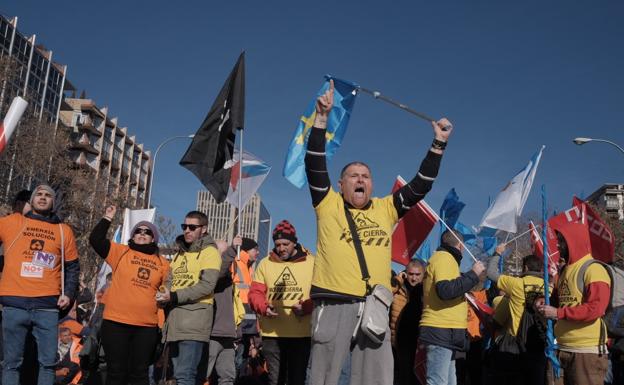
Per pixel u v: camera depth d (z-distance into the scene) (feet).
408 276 27.45
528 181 28.37
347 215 14.84
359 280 14.26
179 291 21.35
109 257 21.56
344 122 18.67
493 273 26.35
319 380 14.19
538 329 24.12
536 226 30.09
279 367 24.09
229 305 24.84
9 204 107.14
